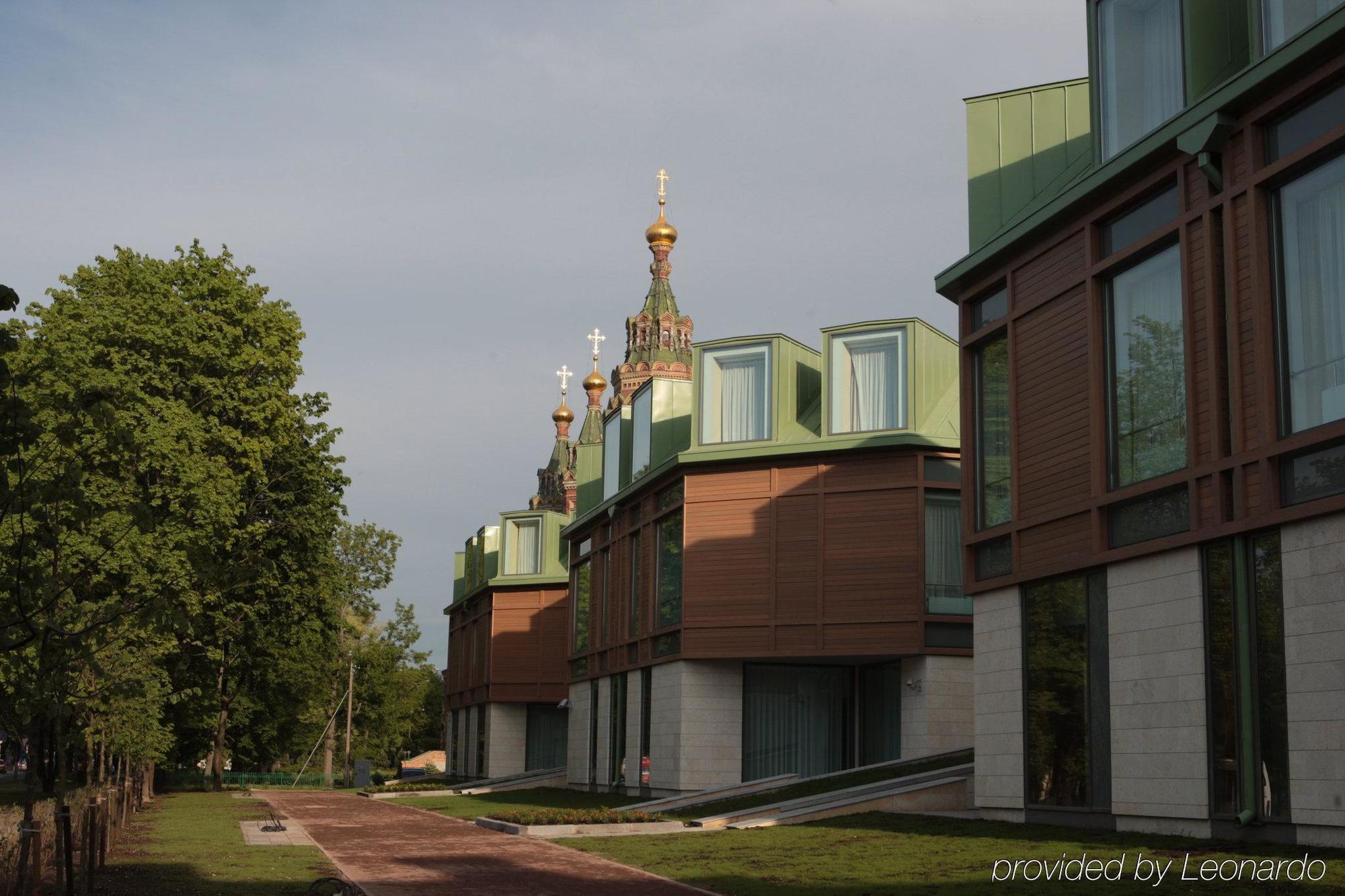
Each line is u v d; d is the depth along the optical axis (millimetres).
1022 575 21609
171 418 31734
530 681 58281
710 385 36250
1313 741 15398
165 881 17734
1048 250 21547
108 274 37625
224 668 47281
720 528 35312
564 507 119188
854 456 33688
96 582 25859
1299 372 16250
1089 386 20156
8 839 15273
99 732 25906
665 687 36938
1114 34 20359
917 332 33531
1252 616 16562
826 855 19328
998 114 24234
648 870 19125
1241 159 17234
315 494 40531
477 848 23422
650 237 118188
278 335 38969
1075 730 20234
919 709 32375
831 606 33406
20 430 8914
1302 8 16594
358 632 81062
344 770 79250
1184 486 18000
